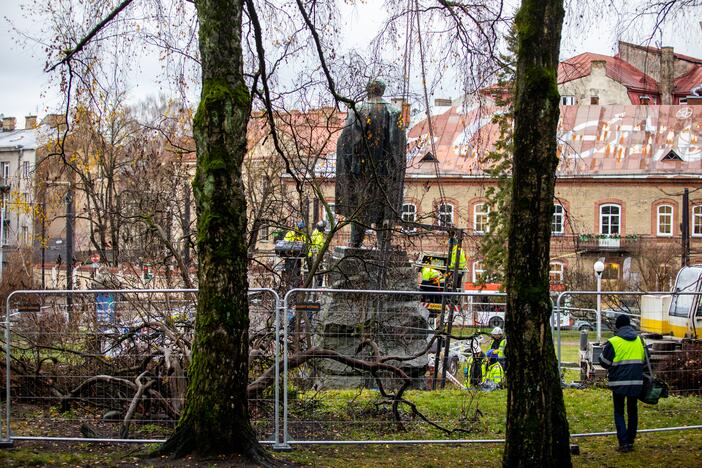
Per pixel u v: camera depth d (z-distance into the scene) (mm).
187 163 24000
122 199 26031
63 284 36125
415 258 21172
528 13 8703
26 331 11781
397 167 18734
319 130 20594
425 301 16062
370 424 11484
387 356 12570
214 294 9391
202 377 9398
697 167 63906
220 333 9367
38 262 44938
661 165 64375
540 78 8594
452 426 11922
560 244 64812
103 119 14703
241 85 9492
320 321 12508
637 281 58406
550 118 8633
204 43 9406
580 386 17062
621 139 65562
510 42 13344
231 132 9383
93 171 31703
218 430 9344
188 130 22156
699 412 13531
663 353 13562
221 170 9336
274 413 11102
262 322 12547
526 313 8664
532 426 8656
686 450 10797
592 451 10820
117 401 11820
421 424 11875
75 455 9625
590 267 64625
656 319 22578
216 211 9383
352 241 19078
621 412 10906
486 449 10734
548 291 8734
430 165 56250
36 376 11844
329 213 16375
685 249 43156
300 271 19438
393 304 12977
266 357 12398
